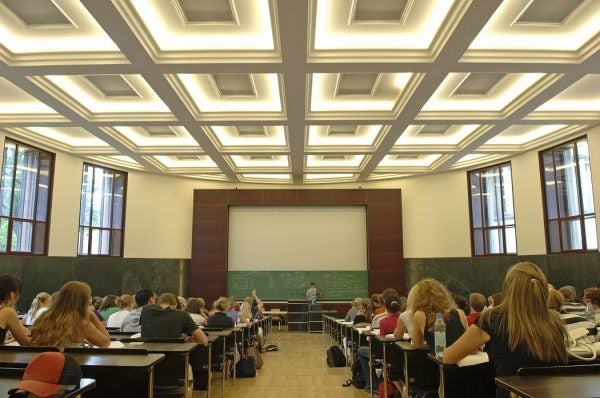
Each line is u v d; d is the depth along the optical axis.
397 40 6.47
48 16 5.98
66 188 11.58
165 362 3.47
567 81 7.26
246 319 7.55
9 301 3.49
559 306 4.06
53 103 8.06
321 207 15.03
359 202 14.84
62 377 1.66
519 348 2.20
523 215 11.92
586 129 9.83
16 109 8.97
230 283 14.59
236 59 6.59
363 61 6.55
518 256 12.03
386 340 4.20
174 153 11.62
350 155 12.41
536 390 1.78
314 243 14.85
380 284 14.38
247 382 6.19
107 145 11.56
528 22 6.08
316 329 12.99
